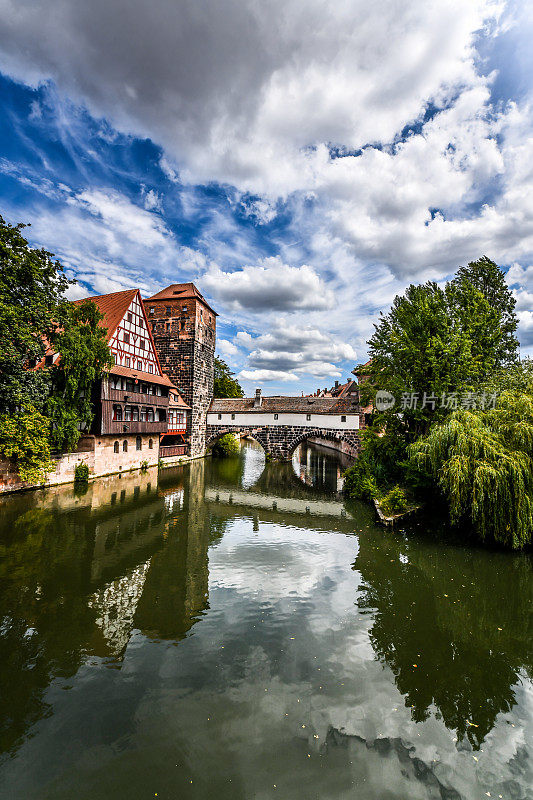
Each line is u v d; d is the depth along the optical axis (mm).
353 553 12555
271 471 33219
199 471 31375
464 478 12195
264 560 11828
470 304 19891
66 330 20328
